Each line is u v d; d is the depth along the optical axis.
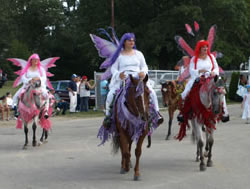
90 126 15.23
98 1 34.53
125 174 7.19
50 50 49.16
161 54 37.00
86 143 10.98
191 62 8.30
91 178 6.93
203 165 7.42
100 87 21.50
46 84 11.22
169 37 32.81
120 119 6.72
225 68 45.38
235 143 10.48
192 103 7.73
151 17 34.62
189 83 8.16
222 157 8.64
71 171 7.51
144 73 6.82
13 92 31.81
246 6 34.19
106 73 8.32
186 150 9.63
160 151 9.52
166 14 32.31
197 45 8.19
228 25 34.62
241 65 41.09
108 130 7.36
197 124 7.62
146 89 6.61
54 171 7.53
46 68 11.12
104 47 8.28
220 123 15.48
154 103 7.36
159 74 23.19
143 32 33.22
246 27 35.34
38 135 12.90
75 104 20.66
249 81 23.12
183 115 8.13
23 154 9.37
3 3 50.84
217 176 6.95
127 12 34.56
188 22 31.64
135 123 6.57
